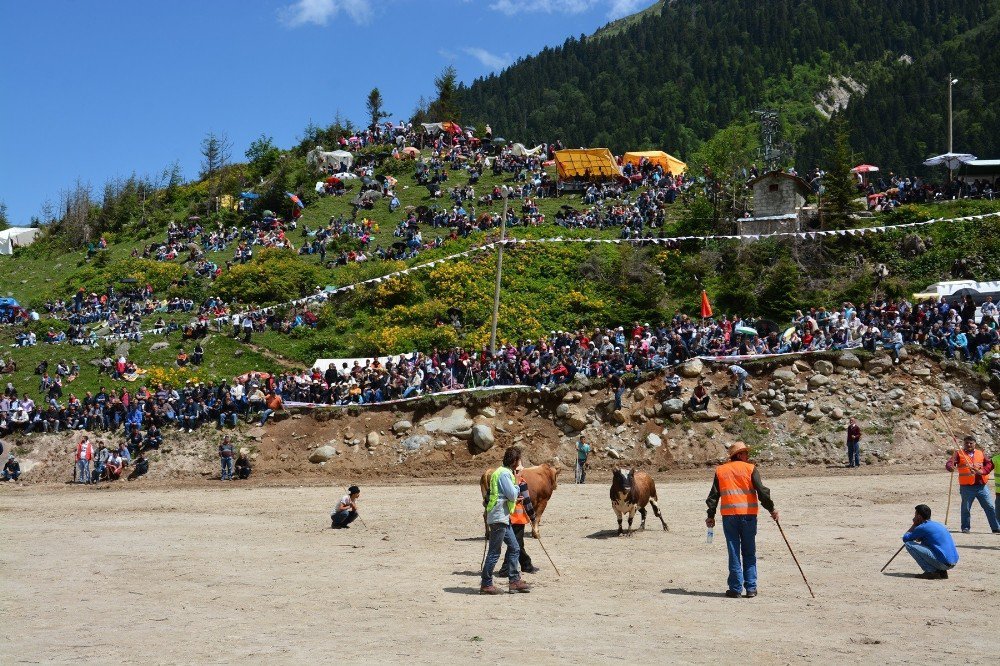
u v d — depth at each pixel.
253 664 9.47
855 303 48.53
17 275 75.31
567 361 37.75
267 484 34.34
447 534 20.84
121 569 16.70
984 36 199.38
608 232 61.16
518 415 36.44
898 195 60.00
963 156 61.72
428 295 56.09
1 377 48.69
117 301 61.06
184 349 51.62
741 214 58.97
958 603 12.49
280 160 93.31
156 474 37.19
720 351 36.53
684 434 33.78
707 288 52.47
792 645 10.09
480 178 79.62
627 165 77.38
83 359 50.69
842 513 21.89
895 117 161.38
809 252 53.50
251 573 15.94
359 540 20.17
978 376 33.28
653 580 14.56
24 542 20.75
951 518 20.88
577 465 31.41
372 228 69.62
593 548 18.19
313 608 12.64
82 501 31.09
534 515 16.11
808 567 15.40
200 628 11.45
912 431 32.12
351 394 39.41
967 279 48.78
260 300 59.59
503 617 11.82
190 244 71.12
